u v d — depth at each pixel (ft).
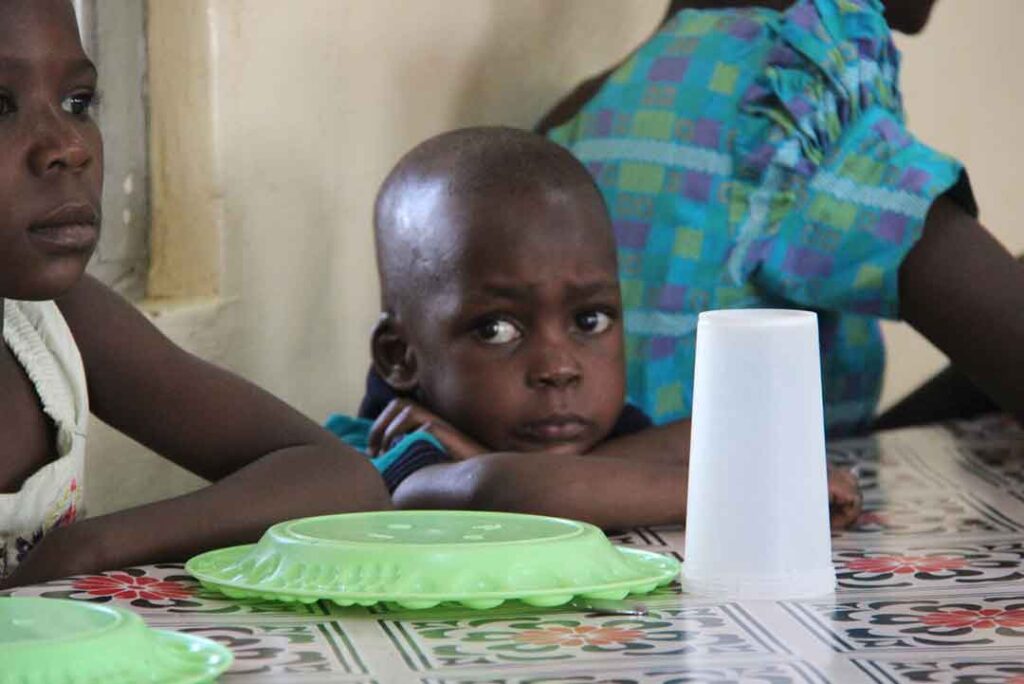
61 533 5.57
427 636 4.44
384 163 9.09
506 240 7.33
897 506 6.94
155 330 6.68
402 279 7.70
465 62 9.43
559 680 4.00
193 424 6.54
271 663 4.15
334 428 8.05
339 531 5.23
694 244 8.70
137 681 3.76
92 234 5.31
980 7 12.31
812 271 8.45
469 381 7.41
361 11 8.85
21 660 3.69
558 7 9.91
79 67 5.31
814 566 5.01
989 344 8.20
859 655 4.25
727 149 8.73
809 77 8.61
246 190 8.39
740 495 4.95
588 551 4.97
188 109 8.22
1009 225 12.71
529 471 6.36
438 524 5.37
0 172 5.09
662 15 10.51
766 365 4.92
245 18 8.30
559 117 9.69
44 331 6.20
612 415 7.52
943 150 12.19
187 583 5.16
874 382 9.56
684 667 4.11
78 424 6.23
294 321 8.71
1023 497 7.22
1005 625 4.60
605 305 7.50
